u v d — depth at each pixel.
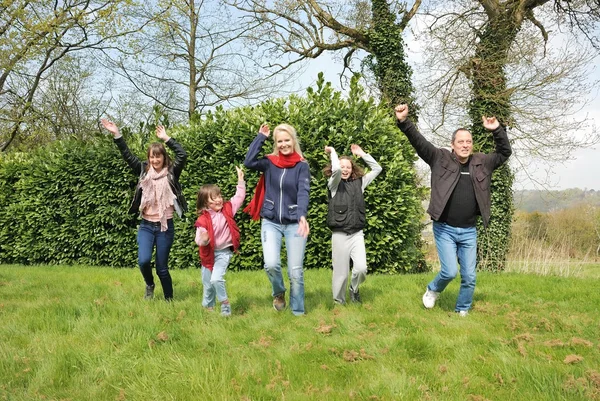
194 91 22.77
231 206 5.63
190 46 22.16
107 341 4.46
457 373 3.65
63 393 3.45
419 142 5.32
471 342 4.34
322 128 9.27
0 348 4.17
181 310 5.52
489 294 6.59
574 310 5.73
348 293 6.54
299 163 5.33
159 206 6.02
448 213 5.34
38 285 7.74
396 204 9.20
